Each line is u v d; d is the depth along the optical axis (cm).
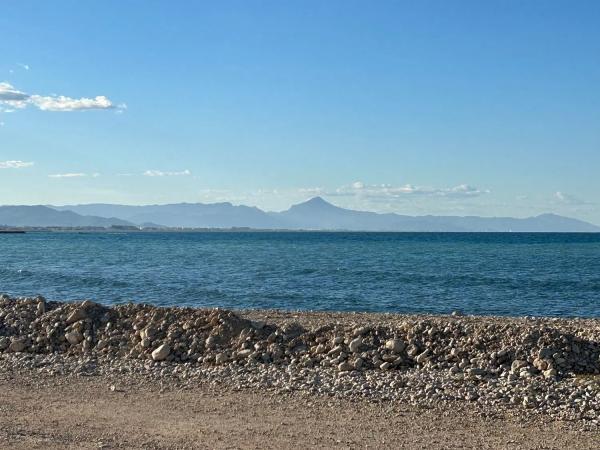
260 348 1647
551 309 3300
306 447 1016
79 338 1806
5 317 1983
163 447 1006
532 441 1052
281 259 7394
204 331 1745
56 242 15050
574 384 1363
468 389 1328
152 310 1903
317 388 1350
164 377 1470
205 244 13712
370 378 1427
